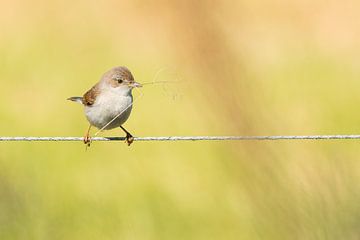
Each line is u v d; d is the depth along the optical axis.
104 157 16.11
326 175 8.95
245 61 18.31
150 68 20.89
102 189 14.56
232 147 11.68
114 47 22.72
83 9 25.33
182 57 18.84
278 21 24.02
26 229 11.21
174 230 13.48
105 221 12.88
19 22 24.34
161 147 16.67
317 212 8.62
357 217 8.55
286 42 22.66
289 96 18.72
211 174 15.20
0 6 25.36
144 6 24.38
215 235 13.27
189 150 16.36
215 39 19.02
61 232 11.66
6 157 15.08
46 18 24.70
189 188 14.77
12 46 22.58
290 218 8.70
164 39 22.08
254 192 9.23
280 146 11.22
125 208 13.84
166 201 14.33
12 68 21.11
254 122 12.09
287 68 20.78
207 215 13.86
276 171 9.39
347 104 18.28
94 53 22.42
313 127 16.56
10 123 17.61
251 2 25.08
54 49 22.61
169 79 9.41
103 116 10.70
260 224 8.92
